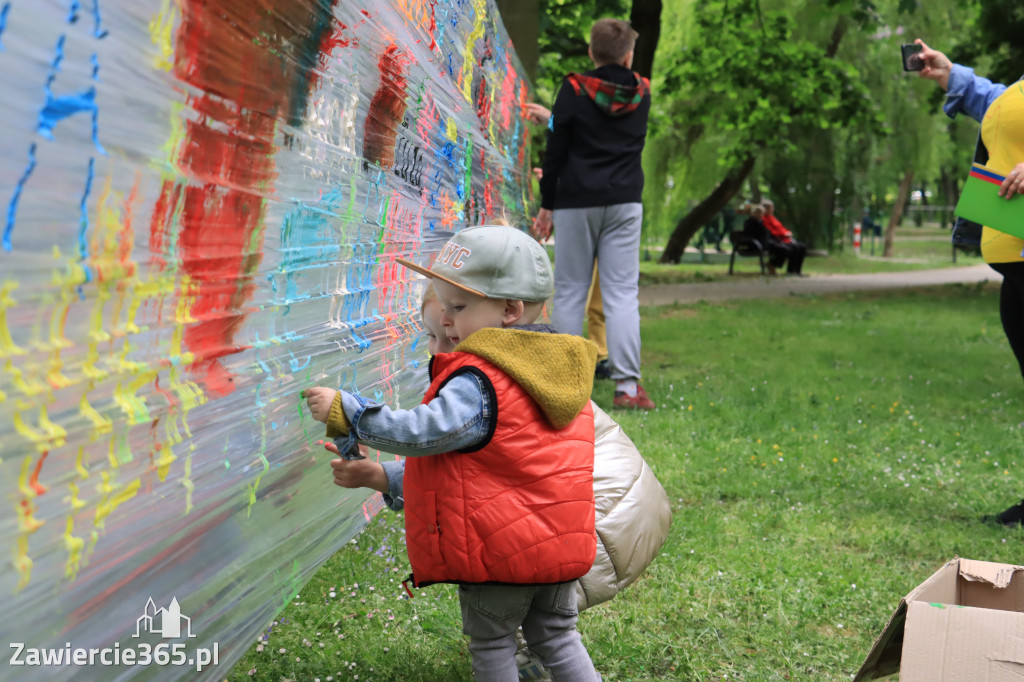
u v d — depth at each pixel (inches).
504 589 70.9
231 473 65.0
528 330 71.9
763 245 693.3
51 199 44.3
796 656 98.9
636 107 205.3
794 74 567.5
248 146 62.5
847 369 286.2
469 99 138.5
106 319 49.9
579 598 94.3
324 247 79.2
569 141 206.2
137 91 49.7
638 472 104.0
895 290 594.6
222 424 63.1
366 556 116.7
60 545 47.1
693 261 882.1
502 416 67.2
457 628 99.5
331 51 74.1
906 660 67.9
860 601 112.7
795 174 854.5
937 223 1817.2
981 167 138.0
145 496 54.1
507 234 73.5
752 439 190.5
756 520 141.9
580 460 70.8
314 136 73.5
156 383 54.9
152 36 50.6
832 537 136.6
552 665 75.6
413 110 101.6
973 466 177.9
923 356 318.0
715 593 113.6
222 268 61.6
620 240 208.8
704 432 193.9
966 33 724.0
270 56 63.6
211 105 56.9
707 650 99.3
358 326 88.9
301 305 75.5
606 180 204.1
